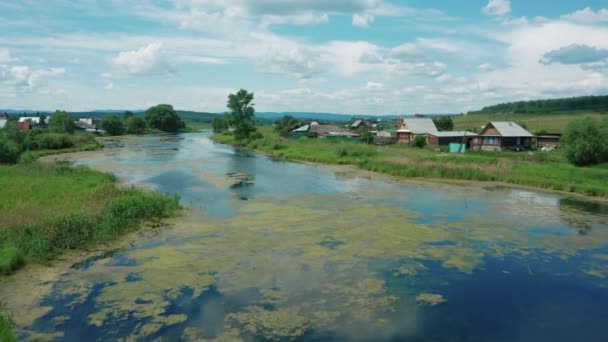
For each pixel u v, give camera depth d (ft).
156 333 35.96
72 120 329.93
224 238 61.77
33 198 76.23
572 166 127.34
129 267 50.31
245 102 285.64
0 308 38.78
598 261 55.21
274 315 39.42
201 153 204.33
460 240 62.95
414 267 51.98
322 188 104.88
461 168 124.67
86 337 35.19
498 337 36.73
